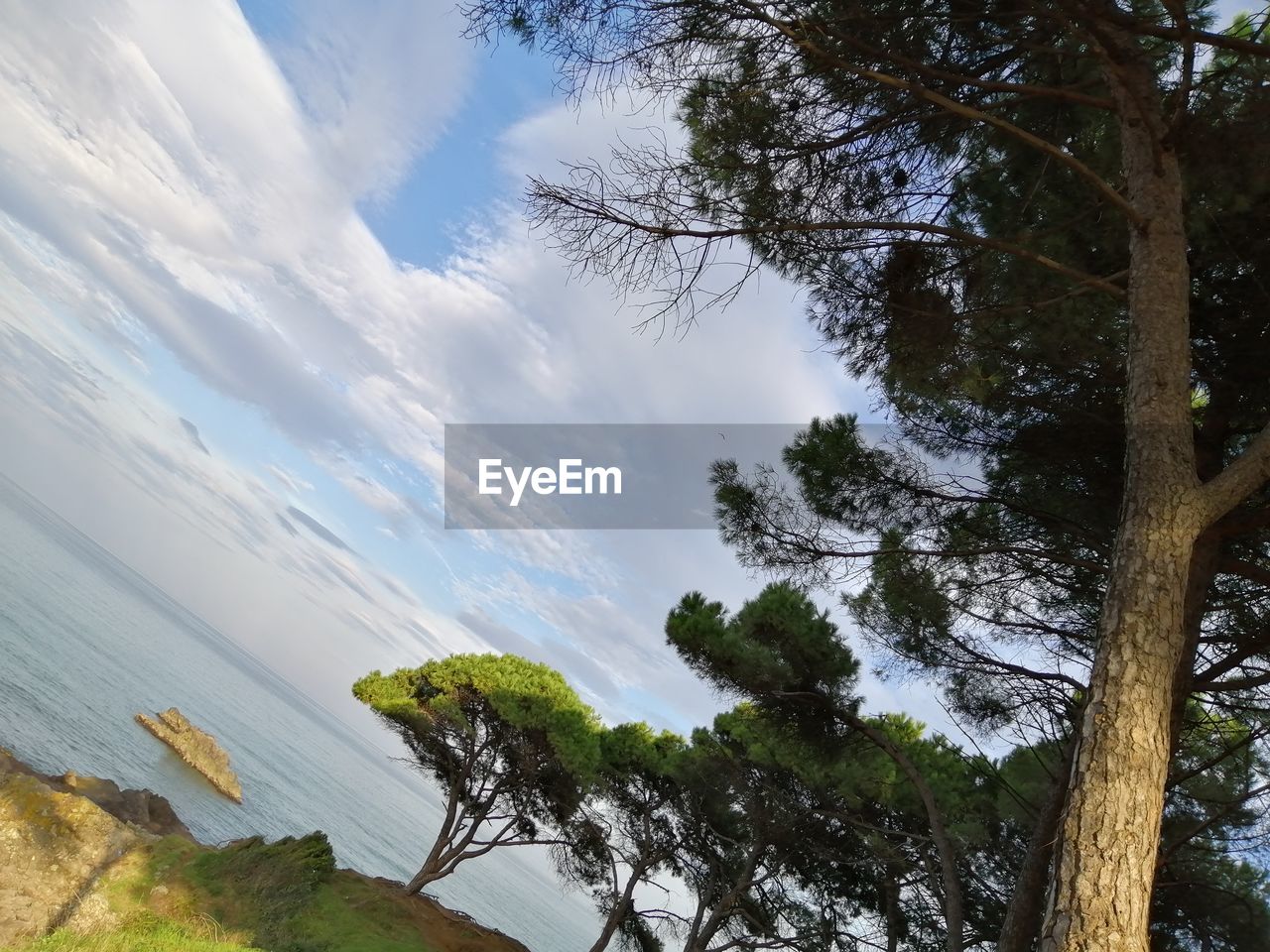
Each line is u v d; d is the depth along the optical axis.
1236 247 4.62
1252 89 4.05
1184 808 6.63
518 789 18.06
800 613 8.06
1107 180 4.75
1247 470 3.21
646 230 3.87
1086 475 5.66
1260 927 6.59
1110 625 3.06
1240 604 5.36
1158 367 3.46
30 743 21.80
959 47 4.30
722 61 4.12
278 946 11.31
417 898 15.88
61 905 10.77
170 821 18.66
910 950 11.59
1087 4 3.48
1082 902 2.62
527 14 3.84
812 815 11.98
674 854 16.62
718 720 14.00
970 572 6.23
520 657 18.89
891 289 4.82
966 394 5.20
